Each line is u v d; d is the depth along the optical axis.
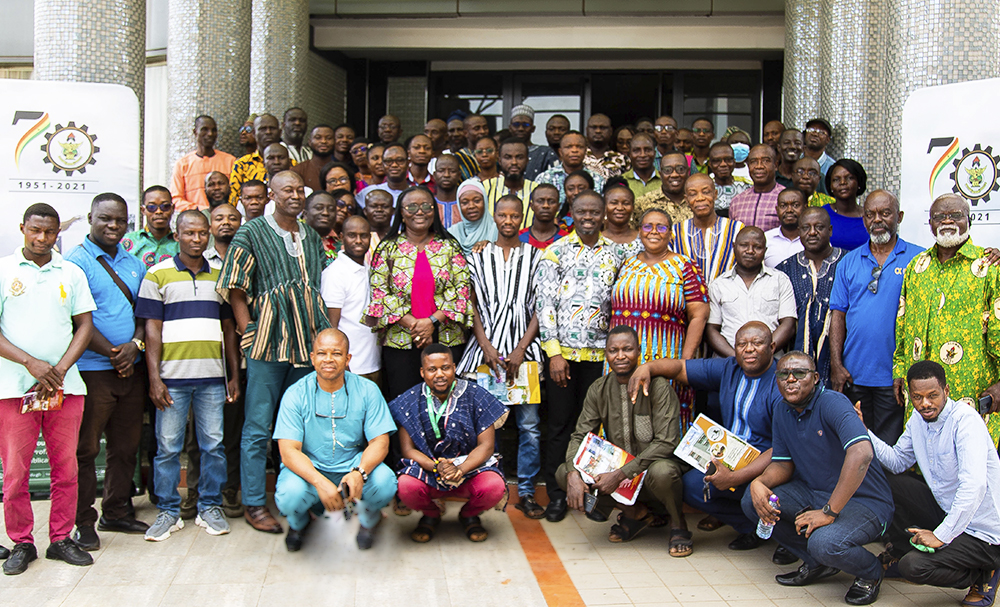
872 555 3.97
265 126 8.15
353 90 12.88
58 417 4.32
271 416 5.00
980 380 4.41
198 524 5.02
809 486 4.32
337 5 11.70
